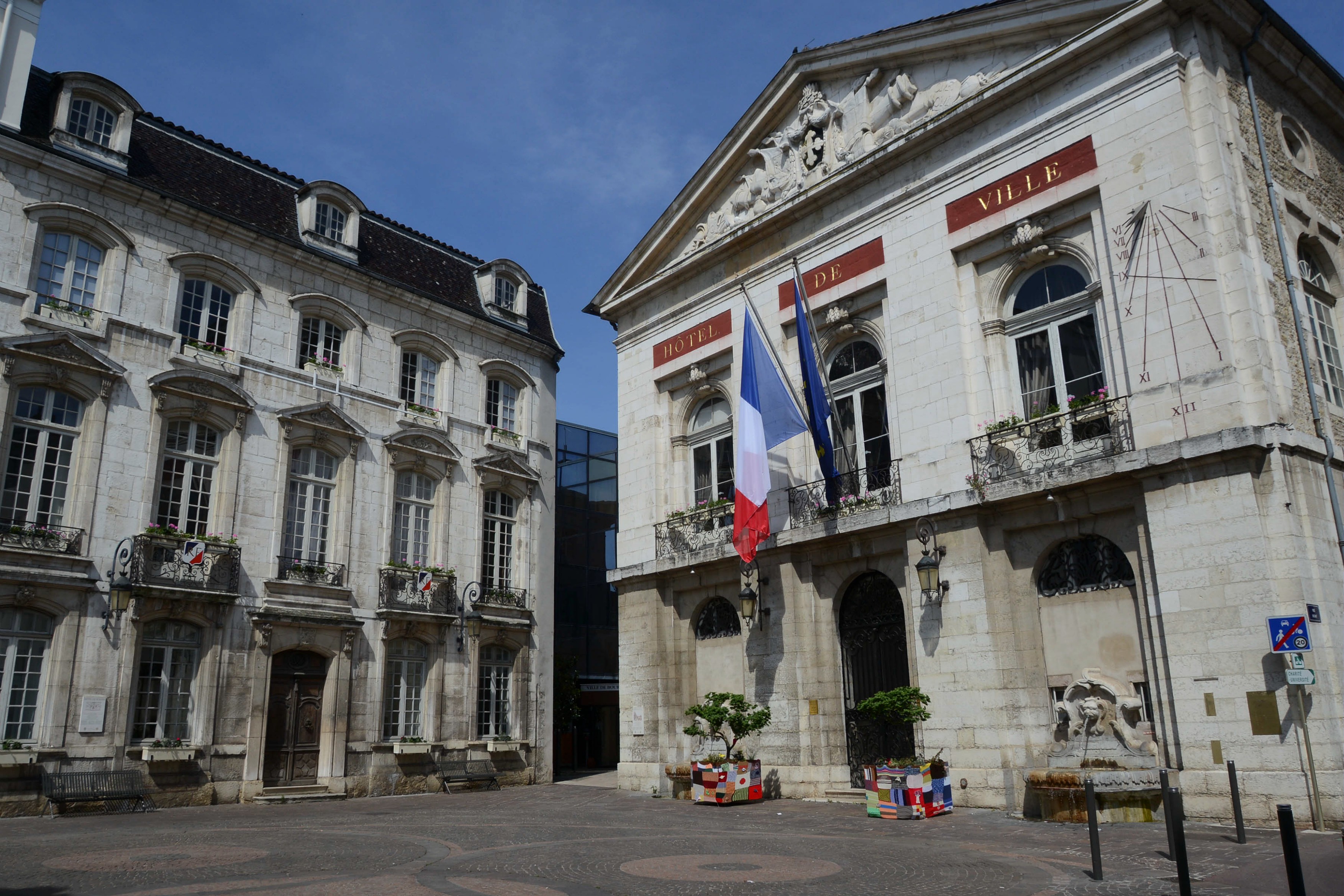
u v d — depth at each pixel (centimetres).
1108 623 1305
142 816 1560
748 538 1623
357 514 2117
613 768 3059
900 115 1698
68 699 1619
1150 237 1305
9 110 1719
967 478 1462
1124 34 1370
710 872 851
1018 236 1461
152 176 1925
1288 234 1356
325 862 937
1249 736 1113
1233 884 742
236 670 1845
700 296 2034
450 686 2214
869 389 1692
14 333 1666
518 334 2583
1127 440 1284
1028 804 1255
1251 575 1137
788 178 1892
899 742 1544
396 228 2461
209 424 1912
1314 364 1312
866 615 1636
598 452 3366
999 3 1522
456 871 873
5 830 1290
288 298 2102
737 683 1833
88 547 1684
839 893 743
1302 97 1511
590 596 3219
